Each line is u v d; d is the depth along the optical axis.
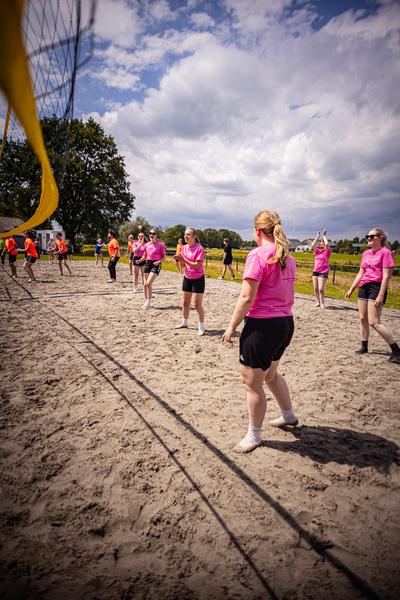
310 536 1.53
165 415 2.68
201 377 3.52
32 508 1.67
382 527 1.60
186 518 1.63
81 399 2.93
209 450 2.21
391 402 3.01
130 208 39.88
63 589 1.25
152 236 6.89
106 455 2.12
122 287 10.54
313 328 5.93
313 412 2.79
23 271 14.73
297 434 2.44
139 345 4.62
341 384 3.41
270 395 3.16
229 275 16.22
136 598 1.23
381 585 1.30
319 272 7.85
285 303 1.98
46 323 5.73
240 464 2.06
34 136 0.91
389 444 2.32
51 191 1.24
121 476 1.92
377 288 4.09
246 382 2.11
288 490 1.84
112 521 1.60
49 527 1.55
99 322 5.91
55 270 15.86
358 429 2.53
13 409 2.70
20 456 2.09
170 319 6.30
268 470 2.01
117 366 3.78
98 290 9.73
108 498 1.75
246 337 2.01
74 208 35.81
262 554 1.44
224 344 4.76
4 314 6.31
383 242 4.07
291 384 3.40
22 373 3.48
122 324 5.82
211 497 1.77
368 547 1.48
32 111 0.82
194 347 4.59
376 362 4.14
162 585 1.29
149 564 1.38
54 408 2.75
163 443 2.28
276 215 2.05
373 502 1.76
